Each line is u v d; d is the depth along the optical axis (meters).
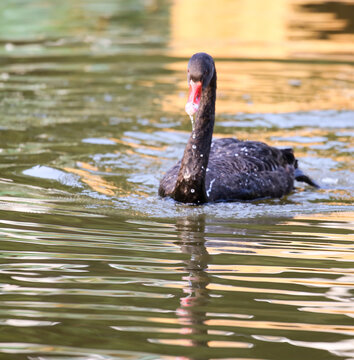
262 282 7.71
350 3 34.22
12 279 7.64
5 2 33.00
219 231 9.66
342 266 8.26
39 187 11.55
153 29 28.08
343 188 12.54
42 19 29.33
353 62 22.77
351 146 14.84
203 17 30.78
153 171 12.99
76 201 10.92
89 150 13.98
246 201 11.53
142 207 10.80
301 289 7.54
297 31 27.72
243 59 23.19
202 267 8.15
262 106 17.70
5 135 14.66
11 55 23.06
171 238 9.26
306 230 9.79
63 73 20.80
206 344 6.22
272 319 6.77
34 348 6.12
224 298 7.26
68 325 6.57
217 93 18.94
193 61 10.48
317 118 16.77
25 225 9.55
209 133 10.99
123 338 6.32
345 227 9.98
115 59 22.86
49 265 8.10
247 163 11.93
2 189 11.30
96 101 17.77
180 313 6.87
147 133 15.37
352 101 18.25
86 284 7.56
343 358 6.00
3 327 6.50
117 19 30.08
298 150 14.51
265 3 34.50
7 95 18.00
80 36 26.39
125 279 7.72
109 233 9.38
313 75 21.08
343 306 7.09
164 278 7.78
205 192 11.08
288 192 12.39
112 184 12.04
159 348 6.15
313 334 6.45
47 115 16.33
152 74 20.92
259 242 9.16
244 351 6.11
